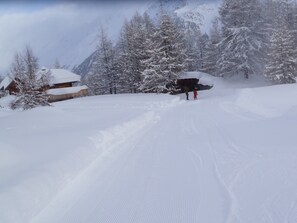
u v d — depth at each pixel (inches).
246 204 221.3
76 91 2269.9
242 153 354.6
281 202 219.9
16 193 233.1
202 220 203.9
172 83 1774.1
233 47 2009.1
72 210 230.4
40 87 1275.8
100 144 417.1
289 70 1721.2
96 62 2374.5
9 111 1274.6
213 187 258.8
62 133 456.4
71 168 309.6
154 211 222.7
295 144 369.1
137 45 2075.5
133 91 2212.1
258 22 2009.1
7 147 341.7
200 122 634.8
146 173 307.1
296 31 2070.6
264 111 693.3
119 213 222.8
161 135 508.7
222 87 1931.6
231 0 2026.3
